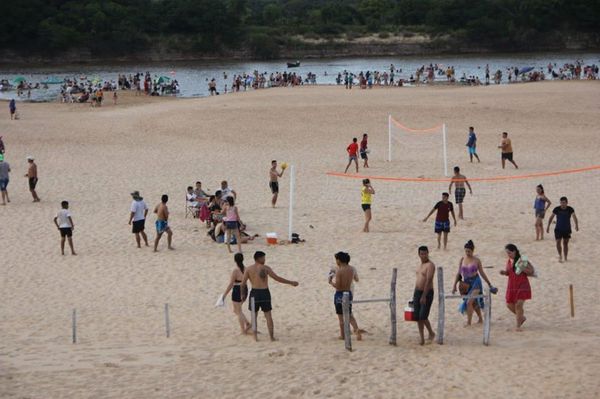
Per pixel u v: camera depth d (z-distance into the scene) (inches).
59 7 5083.7
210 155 1569.9
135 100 2691.9
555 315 674.8
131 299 756.0
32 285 808.9
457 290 746.2
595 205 1110.4
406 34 5191.9
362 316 682.8
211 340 624.4
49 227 1043.3
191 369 550.9
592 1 5036.9
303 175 1373.0
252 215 1090.7
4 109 2367.1
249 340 622.2
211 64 4665.4
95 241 976.3
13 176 1378.0
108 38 4972.9
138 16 5118.1
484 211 1091.9
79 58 4911.4
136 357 581.9
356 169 1398.9
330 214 1090.1
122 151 1617.9
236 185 1293.1
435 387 498.9
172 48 5039.4
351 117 1940.2
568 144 1649.9
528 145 1647.4
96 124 1958.7
